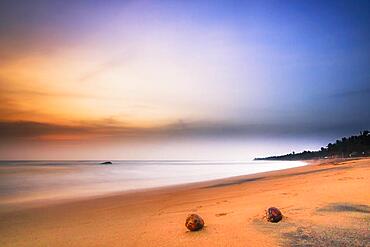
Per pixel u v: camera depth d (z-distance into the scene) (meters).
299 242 4.76
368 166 19.53
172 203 11.84
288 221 5.97
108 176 38.16
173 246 5.18
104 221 8.66
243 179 23.36
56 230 7.82
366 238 4.77
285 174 24.02
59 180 30.45
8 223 9.24
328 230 5.24
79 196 16.59
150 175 39.97
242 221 6.33
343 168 20.00
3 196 16.95
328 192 8.84
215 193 14.23
